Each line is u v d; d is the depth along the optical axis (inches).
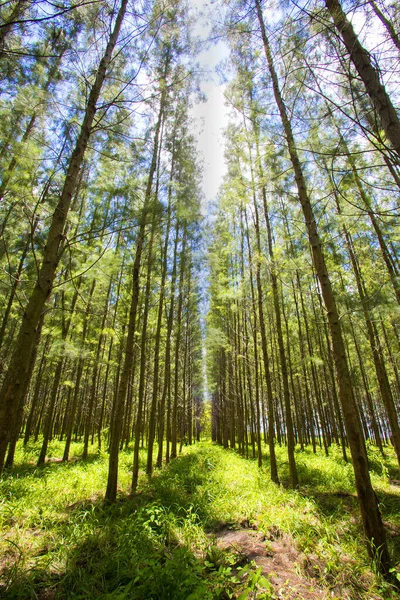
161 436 414.6
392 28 92.1
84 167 224.8
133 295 251.9
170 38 191.6
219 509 202.2
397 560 137.3
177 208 230.7
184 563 114.6
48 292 117.5
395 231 235.9
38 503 197.8
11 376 102.8
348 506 216.4
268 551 146.0
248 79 191.3
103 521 170.7
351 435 142.3
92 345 487.2
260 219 363.3
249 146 249.6
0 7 125.7
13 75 165.8
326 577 125.8
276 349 592.7
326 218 233.5
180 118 339.6
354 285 350.0
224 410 735.7
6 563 124.1
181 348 666.8
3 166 157.3
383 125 94.1
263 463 415.8
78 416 837.2
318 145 162.4
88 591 106.4
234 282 444.8
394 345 481.1
